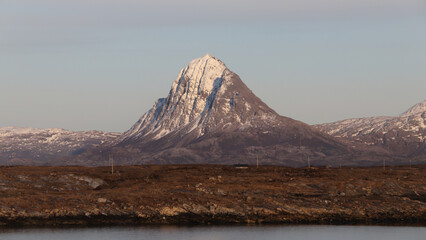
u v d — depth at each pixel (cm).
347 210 18112
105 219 16512
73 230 15612
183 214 17125
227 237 15200
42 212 16612
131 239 14788
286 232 15800
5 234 15100
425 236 15375
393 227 16500
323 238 15188
